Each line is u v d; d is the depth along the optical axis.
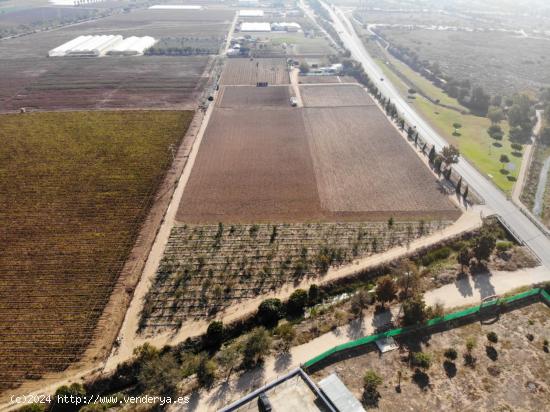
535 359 46.97
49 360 47.88
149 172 85.06
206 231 68.44
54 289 57.25
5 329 51.47
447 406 42.12
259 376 45.28
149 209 73.94
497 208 74.75
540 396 43.06
